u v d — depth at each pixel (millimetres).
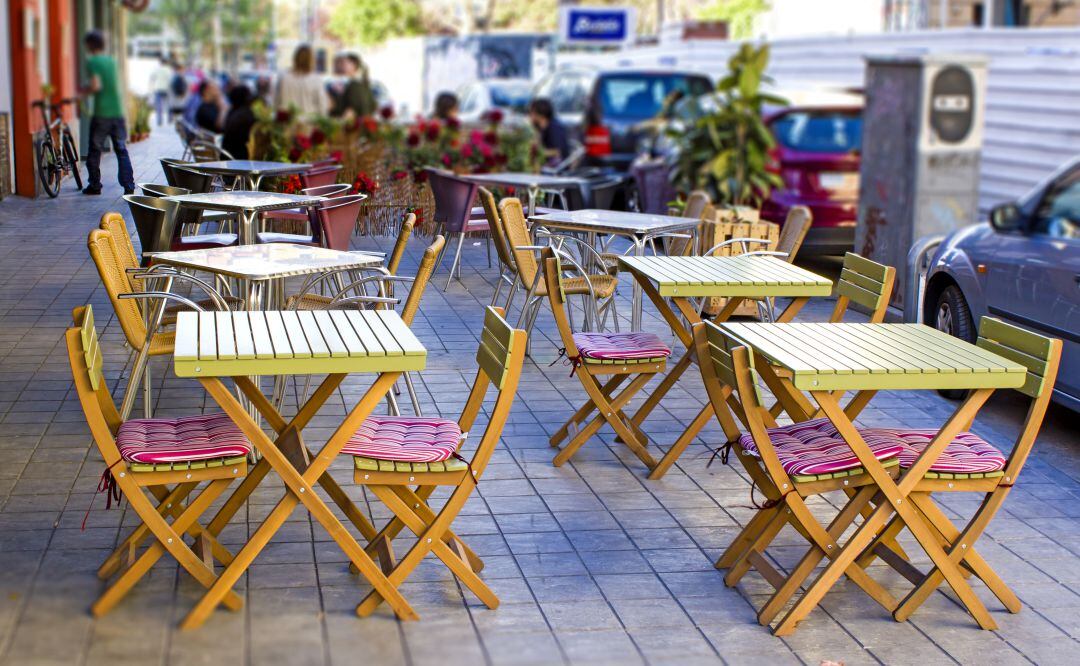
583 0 50750
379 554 4898
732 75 12797
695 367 8422
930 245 9242
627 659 4379
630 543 5391
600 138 17125
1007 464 4789
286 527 5344
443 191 10734
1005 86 16031
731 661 4410
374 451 4609
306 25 80375
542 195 12602
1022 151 15766
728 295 6395
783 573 5148
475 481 4609
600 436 6848
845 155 12492
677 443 6188
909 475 4688
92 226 12055
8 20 14734
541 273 8367
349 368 4430
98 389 4438
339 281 8406
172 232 7852
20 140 13273
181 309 7031
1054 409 7855
